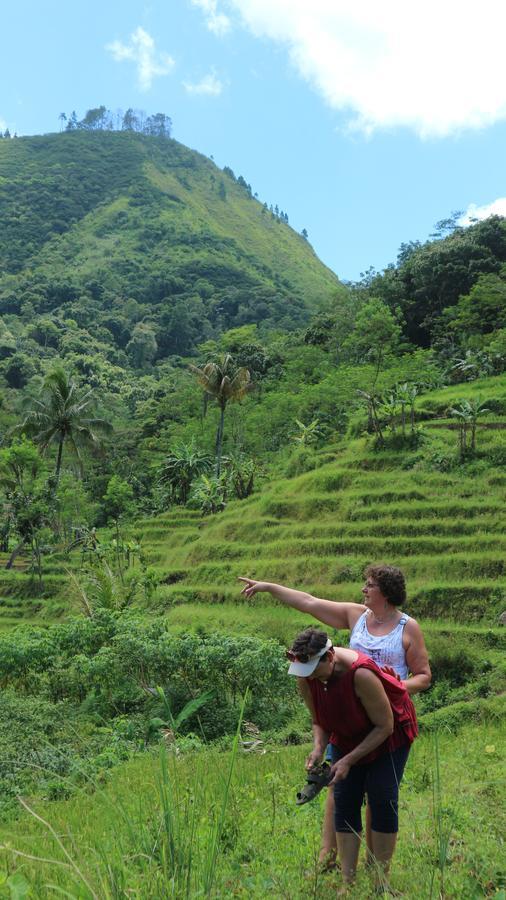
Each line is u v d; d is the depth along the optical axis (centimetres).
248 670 1709
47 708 1662
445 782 727
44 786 1156
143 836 356
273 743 1457
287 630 2542
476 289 6122
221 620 2942
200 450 6369
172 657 1758
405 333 7281
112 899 301
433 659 2061
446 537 3047
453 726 1514
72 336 15338
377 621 485
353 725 409
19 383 12256
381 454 3900
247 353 9444
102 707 1789
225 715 1678
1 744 1371
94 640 2078
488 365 5288
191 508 5594
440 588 2575
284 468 5159
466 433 3866
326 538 3341
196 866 357
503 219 7350
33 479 5600
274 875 399
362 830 445
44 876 419
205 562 3788
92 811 748
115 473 7525
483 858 416
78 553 5206
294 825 533
